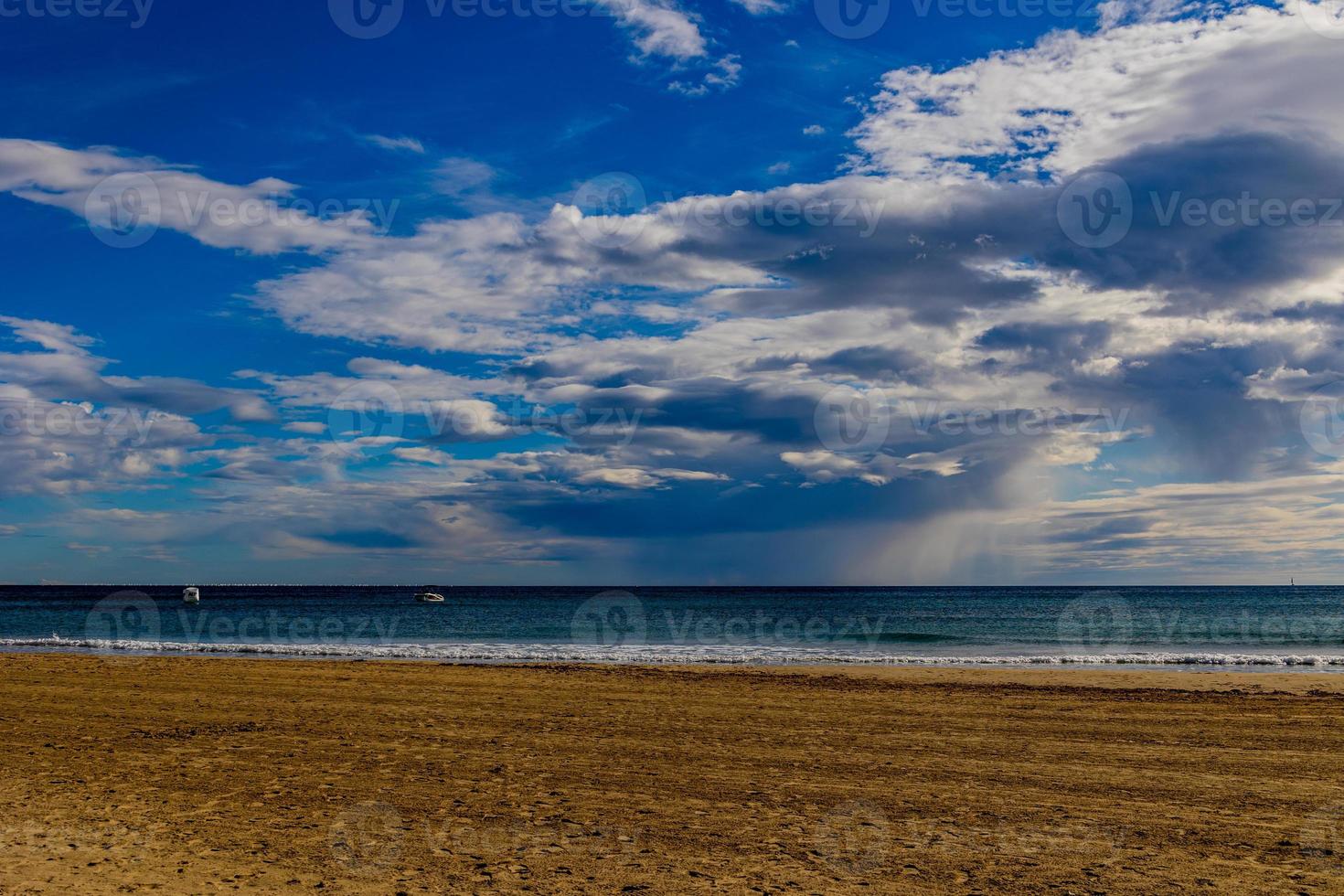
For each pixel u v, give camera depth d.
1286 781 9.52
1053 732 12.29
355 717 13.43
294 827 7.67
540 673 19.58
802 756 10.73
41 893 5.86
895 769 10.07
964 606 88.81
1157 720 13.21
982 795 8.91
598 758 10.62
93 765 10.10
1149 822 7.97
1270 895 6.11
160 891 5.98
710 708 14.38
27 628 47.84
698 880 6.40
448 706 14.53
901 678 19.06
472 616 64.69
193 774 9.70
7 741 11.48
